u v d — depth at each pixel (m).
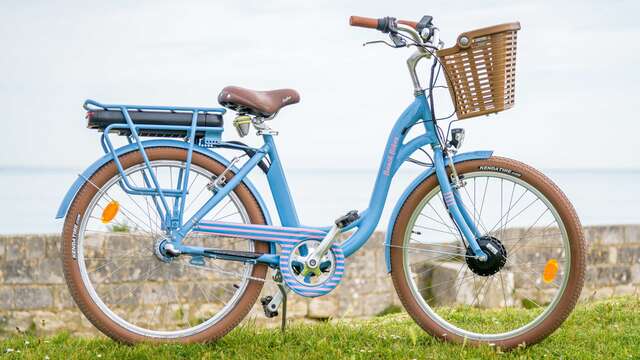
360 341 3.71
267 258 3.54
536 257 7.72
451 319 4.49
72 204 3.51
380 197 3.58
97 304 3.54
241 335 3.77
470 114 3.44
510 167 3.54
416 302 3.65
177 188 3.53
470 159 3.57
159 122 3.51
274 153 3.59
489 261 3.51
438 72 3.52
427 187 3.60
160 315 6.87
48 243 6.77
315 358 3.45
